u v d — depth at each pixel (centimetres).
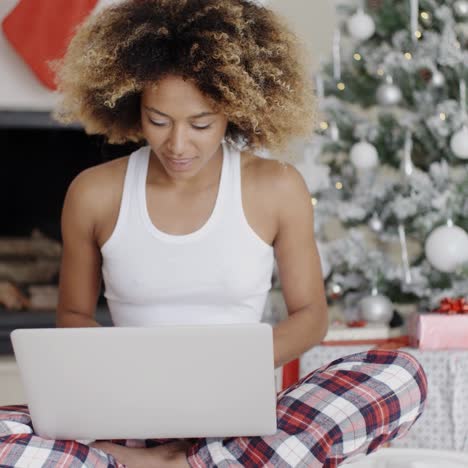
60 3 281
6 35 284
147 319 169
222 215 167
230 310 170
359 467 174
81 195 171
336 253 300
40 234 325
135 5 161
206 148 155
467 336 239
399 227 297
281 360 166
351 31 301
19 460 134
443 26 297
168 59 150
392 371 149
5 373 285
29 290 311
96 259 177
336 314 305
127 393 133
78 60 163
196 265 166
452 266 280
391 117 305
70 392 133
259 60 159
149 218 167
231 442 144
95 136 330
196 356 130
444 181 293
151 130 155
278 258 177
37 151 330
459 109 288
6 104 295
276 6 313
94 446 147
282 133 171
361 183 307
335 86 309
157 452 148
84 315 178
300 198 173
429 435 232
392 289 304
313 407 143
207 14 155
